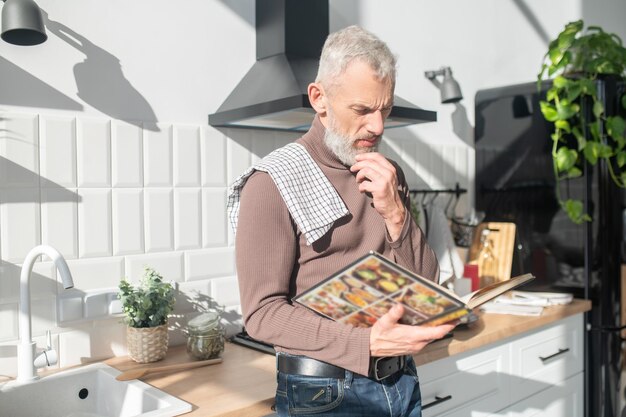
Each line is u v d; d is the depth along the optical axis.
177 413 1.27
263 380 1.51
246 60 2.04
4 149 1.56
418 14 2.57
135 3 1.78
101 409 1.59
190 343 1.69
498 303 2.33
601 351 2.40
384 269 0.92
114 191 1.75
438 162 2.66
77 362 1.69
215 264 1.97
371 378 1.16
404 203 1.35
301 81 1.75
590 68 2.39
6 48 1.56
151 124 1.82
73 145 1.67
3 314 1.57
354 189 1.20
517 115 2.62
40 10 1.49
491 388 1.98
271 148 2.12
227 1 1.98
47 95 1.62
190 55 1.90
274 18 1.96
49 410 1.53
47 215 1.63
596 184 2.39
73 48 1.67
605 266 2.39
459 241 2.61
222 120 1.89
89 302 1.69
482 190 2.75
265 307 1.09
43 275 1.63
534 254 2.56
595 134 2.36
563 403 2.31
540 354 2.19
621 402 2.42
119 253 1.76
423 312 1.01
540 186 2.54
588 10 3.38
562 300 2.33
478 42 2.83
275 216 1.10
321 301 1.04
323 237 1.15
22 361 1.49
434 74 2.58
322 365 1.13
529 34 3.08
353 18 2.34
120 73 1.76
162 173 1.85
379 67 1.08
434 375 1.78
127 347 1.73
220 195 1.99
